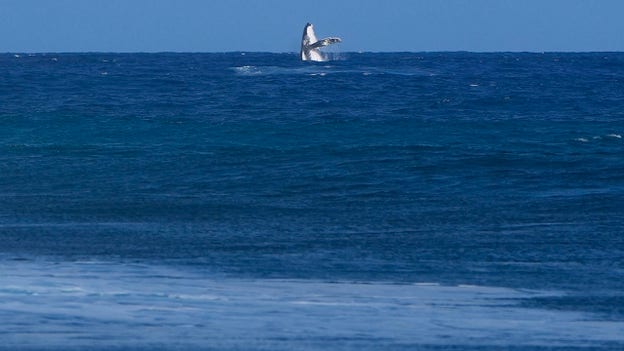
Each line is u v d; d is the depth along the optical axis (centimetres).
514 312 4516
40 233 6575
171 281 5097
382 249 6069
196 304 4584
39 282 5009
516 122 15888
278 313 4431
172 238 6425
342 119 16238
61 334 4025
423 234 6625
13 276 5156
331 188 8919
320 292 4881
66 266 5459
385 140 13325
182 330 4112
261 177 9600
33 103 19738
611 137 13488
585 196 8350
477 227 6925
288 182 9275
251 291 4881
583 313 4506
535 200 8188
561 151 11725
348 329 4169
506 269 5500
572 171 9756
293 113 17712
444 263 5650
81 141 13175
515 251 6028
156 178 9594
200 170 10112
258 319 4319
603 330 4203
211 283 5069
